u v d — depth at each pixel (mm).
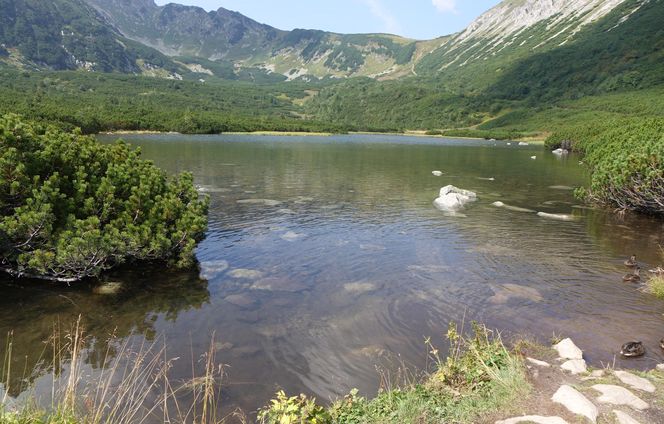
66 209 16281
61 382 9891
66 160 17203
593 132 85625
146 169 20250
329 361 11086
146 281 16438
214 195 34312
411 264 18844
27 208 14938
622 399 7680
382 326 13016
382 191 37969
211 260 19078
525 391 8078
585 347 11609
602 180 30391
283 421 6383
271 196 34500
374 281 16766
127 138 111438
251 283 16438
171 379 10211
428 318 13570
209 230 24094
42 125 19078
